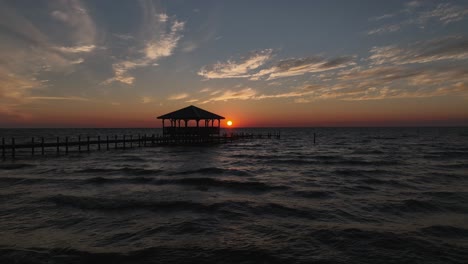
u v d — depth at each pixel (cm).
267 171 1980
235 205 1059
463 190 1347
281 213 968
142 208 1012
